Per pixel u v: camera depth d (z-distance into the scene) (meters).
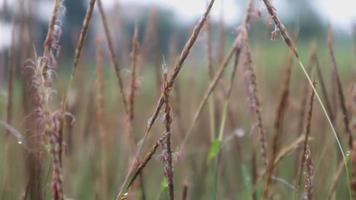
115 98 1.00
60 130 0.54
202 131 1.01
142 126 1.10
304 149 0.59
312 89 0.58
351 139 0.64
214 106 0.90
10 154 0.78
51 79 0.51
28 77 0.63
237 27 0.67
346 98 0.89
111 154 0.97
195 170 0.95
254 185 0.77
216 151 0.77
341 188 0.81
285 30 0.56
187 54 0.53
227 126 0.99
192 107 1.08
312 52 0.77
